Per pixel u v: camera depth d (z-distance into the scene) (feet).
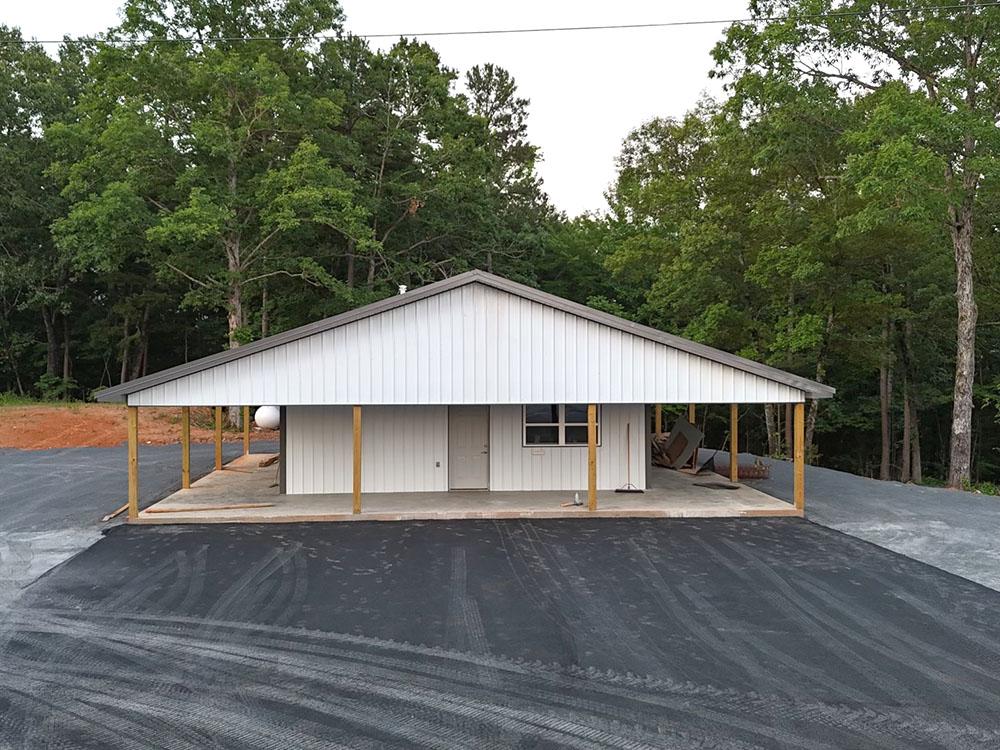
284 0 87.66
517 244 108.88
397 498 44.96
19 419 80.48
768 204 76.02
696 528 37.73
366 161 97.71
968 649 21.27
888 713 17.29
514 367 40.81
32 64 105.70
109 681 19.12
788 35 60.80
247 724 16.78
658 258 96.94
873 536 35.94
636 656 20.77
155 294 116.06
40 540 34.99
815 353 85.46
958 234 63.77
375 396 40.16
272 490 48.11
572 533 36.52
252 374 39.52
